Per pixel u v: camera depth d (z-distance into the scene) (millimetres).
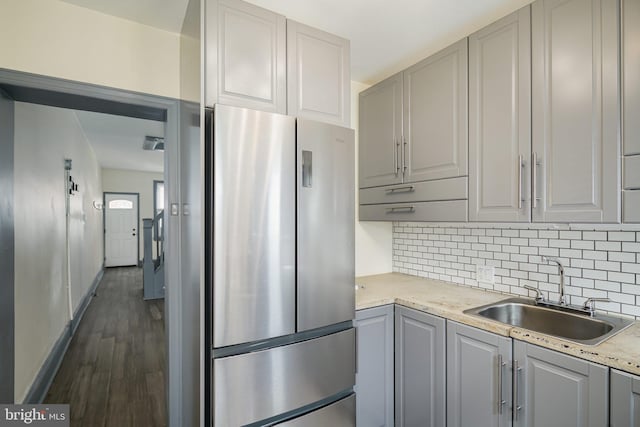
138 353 3148
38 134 2582
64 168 3508
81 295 4484
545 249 1795
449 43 2018
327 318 1587
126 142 5332
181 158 1843
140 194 8586
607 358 1093
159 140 4926
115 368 2840
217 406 1281
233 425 1311
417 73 2045
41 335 2537
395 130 2201
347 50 1823
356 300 1835
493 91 1639
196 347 1516
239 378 1327
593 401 1129
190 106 1589
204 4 1379
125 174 8414
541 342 1269
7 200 1666
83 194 4809
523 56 1519
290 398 1455
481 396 1476
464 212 1770
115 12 1700
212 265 1305
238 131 1344
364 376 1807
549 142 1430
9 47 1496
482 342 1478
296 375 1474
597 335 1467
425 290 2104
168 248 1851
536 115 1473
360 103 2508
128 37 1771
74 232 4082
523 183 1516
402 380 1875
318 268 1558
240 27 1464
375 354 1854
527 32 1505
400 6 1663
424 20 1783
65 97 1688
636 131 1190
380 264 2701
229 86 1426
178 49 1905
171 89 1878
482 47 1693
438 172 1909
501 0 1604
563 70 1386
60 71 1600
